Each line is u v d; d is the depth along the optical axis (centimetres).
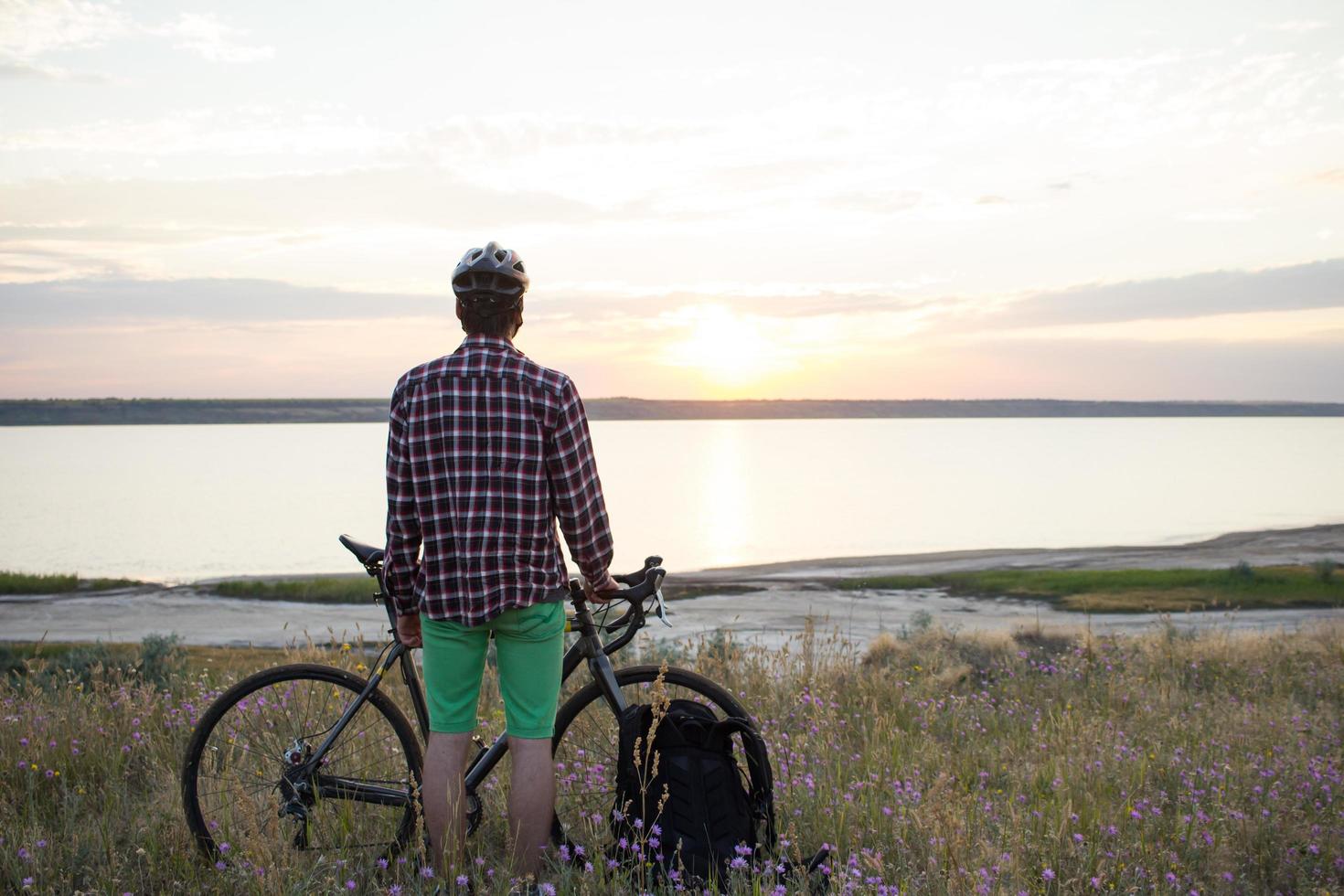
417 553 315
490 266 304
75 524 10812
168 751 459
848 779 436
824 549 7456
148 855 327
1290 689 788
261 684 354
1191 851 382
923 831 363
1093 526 9250
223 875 320
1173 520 9794
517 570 300
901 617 2500
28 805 383
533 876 310
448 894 310
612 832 334
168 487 17950
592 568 318
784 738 476
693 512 11275
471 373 300
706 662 648
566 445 304
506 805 378
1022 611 2770
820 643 756
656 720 317
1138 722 616
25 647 1847
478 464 297
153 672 921
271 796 353
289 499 14962
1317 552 5262
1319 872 372
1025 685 791
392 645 356
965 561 5338
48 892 310
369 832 351
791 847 335
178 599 3762
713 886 300
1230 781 465
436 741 317
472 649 311
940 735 587
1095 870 351
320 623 2961
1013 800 416
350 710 350
